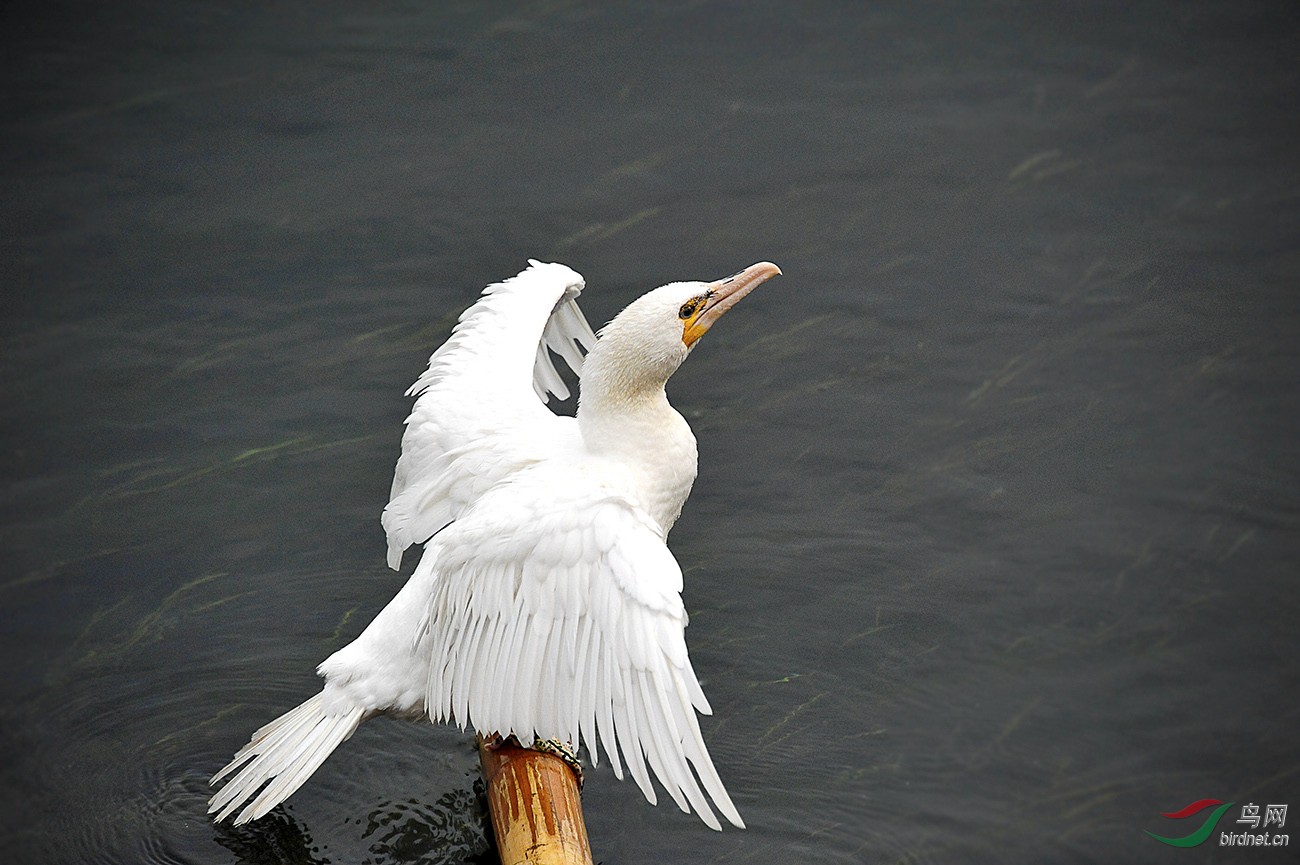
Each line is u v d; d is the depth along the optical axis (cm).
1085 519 1381
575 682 916
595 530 924
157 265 1628
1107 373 1531
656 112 1864
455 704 986
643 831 1104
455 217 1705
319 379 1505
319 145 1800
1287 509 1386
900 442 1459
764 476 1422
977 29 2011
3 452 1410
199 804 1104
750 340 1577
